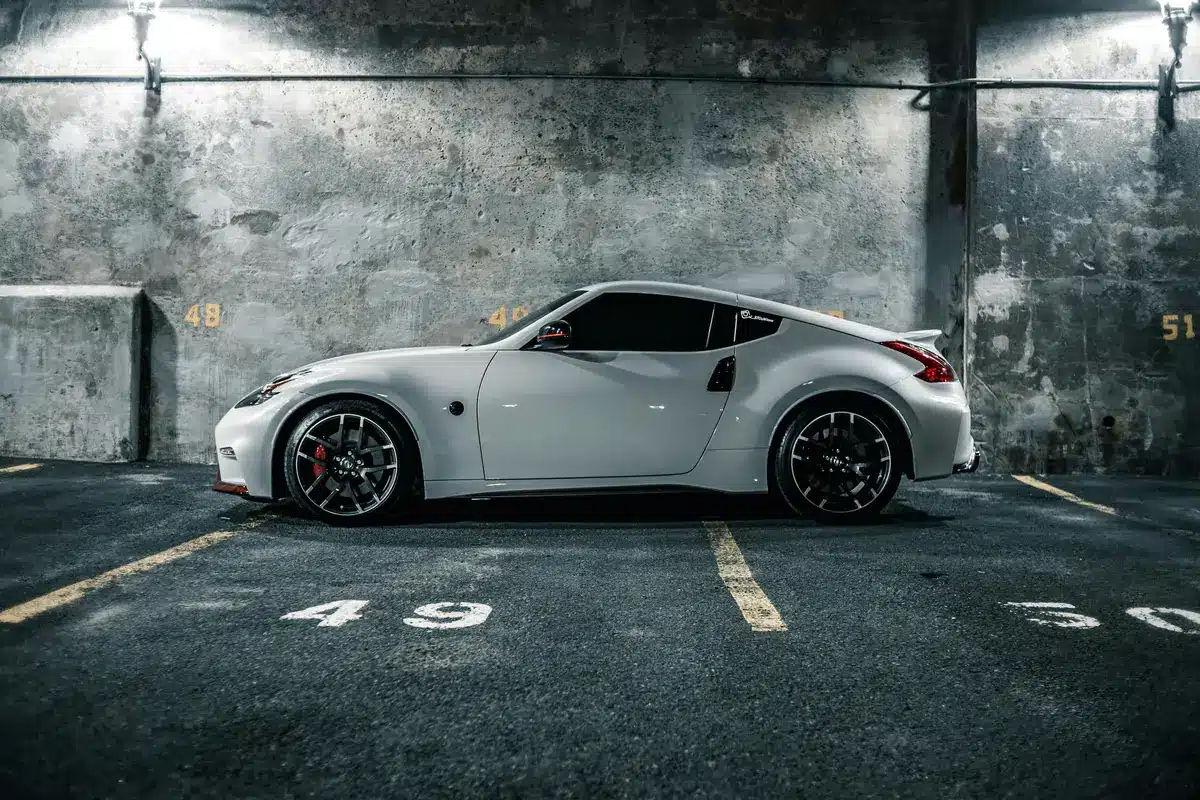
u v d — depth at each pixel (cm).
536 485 574
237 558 489
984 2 859
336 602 404
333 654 334
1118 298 855
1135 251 855
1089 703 293
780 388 580
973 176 862
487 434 570
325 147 880
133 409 866
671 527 585
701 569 472
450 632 362
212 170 880
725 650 342
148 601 404
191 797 227
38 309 861
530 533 564
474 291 879
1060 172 857
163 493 689
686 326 589
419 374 573
